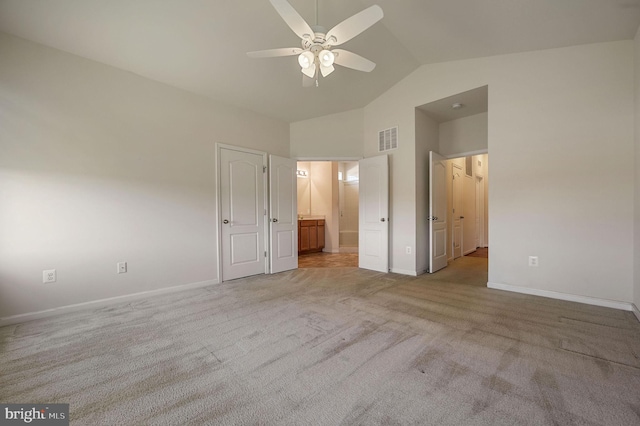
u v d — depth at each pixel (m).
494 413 1.34
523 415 1.33
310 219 6.65
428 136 4.50
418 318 2.52
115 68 2.98
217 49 2.99
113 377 1.66
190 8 2.48
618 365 1.74
